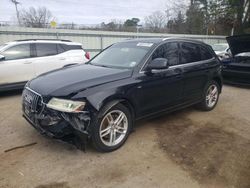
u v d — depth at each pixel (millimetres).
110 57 4488
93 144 3277
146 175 2916
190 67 4676
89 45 15828
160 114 4297
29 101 3430
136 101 3699
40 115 3195
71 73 3797
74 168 3020
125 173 2945
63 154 3346
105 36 16391
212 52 5531
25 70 6910
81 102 3059
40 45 7336
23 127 4285
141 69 3814
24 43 7020
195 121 4805
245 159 3328
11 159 3199
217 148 3639
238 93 7582
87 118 3094
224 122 4789
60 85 3291
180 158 3322
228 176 2924
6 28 12484
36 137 3867
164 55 4238
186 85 4629
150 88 3875
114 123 3467
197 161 3252
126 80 3566
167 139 3918
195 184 2766
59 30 14336
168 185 2742
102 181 2783
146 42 4375
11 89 6715
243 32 27000
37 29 13477
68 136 3080
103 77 3475
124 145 3656
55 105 3072
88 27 24250
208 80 5230
